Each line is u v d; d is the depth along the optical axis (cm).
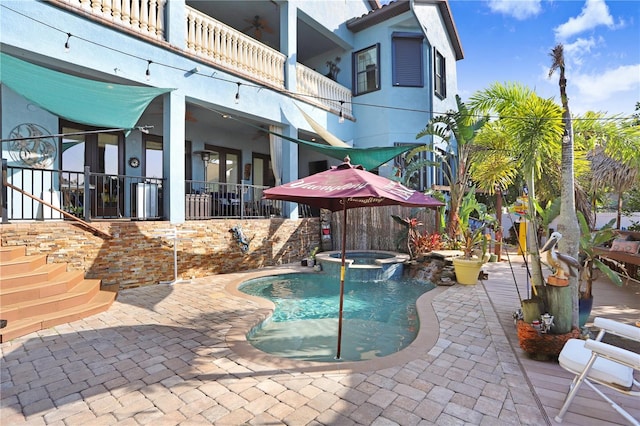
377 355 539
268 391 384
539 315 473
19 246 695
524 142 562
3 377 414
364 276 1053
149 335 553
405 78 1548
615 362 313
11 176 791
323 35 1584
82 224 784
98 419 333
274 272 1086
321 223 1438
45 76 671
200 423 327
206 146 1457
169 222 942
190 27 1005
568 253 511
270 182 1747
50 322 584
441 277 977
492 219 1293
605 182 1123
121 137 1177
